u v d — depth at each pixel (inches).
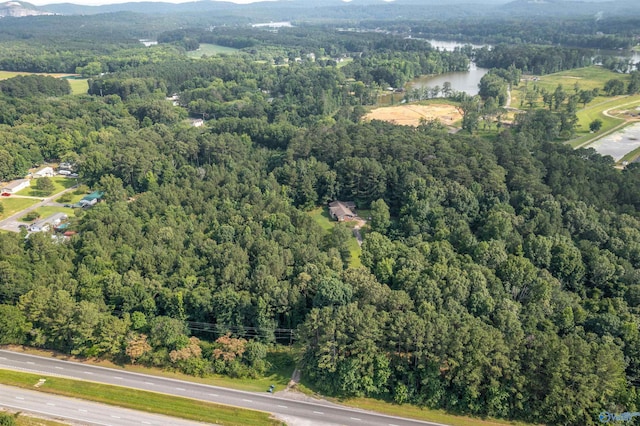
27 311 4650.6
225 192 7303.2
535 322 4311.0
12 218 7480.3
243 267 5132.9
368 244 5812.0
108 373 4313.5
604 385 3634.4
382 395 4042.8
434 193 6939.0
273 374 4313.5
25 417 3784.5
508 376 3796.8
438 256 5393.7
